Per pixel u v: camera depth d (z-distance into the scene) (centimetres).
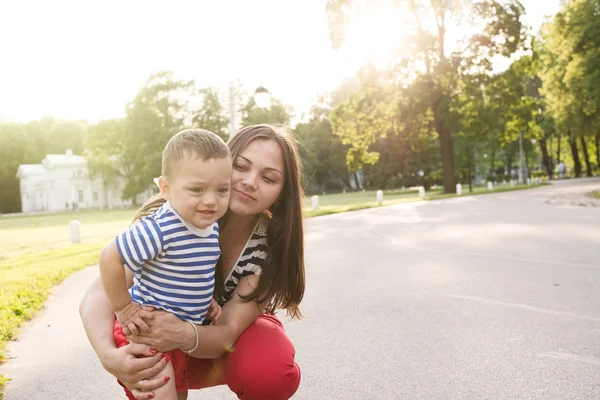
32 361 508
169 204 228
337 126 4344
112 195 9769
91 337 239
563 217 1775
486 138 4391
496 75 3872
